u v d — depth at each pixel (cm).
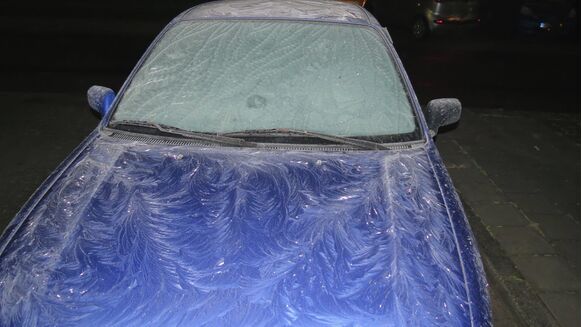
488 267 354
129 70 779
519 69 899
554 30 1109
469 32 1074
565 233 398
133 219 205
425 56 956
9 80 700
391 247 194
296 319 167
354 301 174
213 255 190
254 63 285
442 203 223
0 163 467
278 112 268
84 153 250
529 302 321
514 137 584
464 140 567
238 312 169
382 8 1168
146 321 166
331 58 287
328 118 266
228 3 342
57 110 600
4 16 1124
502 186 469
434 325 169
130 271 182
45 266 185
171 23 317
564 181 486
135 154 245
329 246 194
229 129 262
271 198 218
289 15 312
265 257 189
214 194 221
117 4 1366
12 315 170
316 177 231
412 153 254
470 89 773
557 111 693
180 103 273
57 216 208
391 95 277
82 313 168
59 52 854
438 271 187
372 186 227
